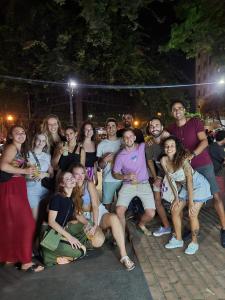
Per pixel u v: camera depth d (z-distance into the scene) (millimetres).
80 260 4629
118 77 12523
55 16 11047
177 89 13609
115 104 16391
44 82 12930
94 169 6043
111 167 5555
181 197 4723
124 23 10711
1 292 3824
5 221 4293
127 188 5191
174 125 5148
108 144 5828
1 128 16562
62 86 13969
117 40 11273
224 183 6273
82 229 4781
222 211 4859
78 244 4488
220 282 3742
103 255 4773
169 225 5434
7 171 4254
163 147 4816
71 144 5453
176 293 3559
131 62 12031
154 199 5340
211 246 4816
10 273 4320
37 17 11234
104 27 6727
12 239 4312
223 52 6996
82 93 16109
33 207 4820
